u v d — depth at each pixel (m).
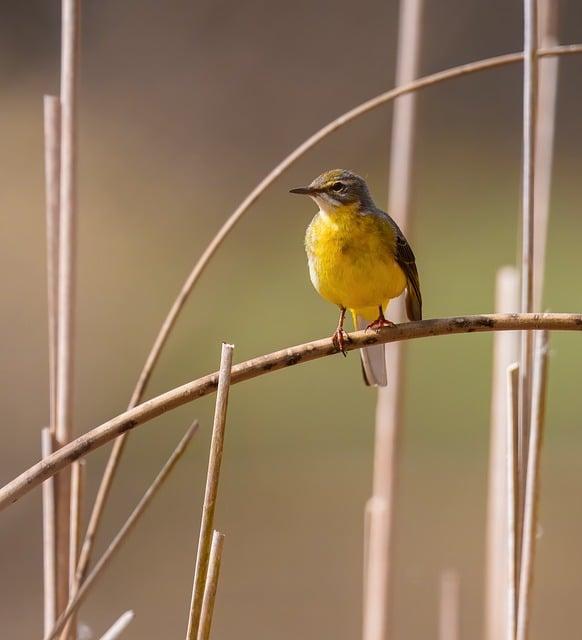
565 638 13.00
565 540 14.61
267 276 19.67
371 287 7.29
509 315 5.86
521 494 6.40
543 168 7.92
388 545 8.14
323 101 21.92
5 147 19.28
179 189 20.52
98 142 20.73
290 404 17.73
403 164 8.57
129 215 19.83
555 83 8.09
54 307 6.66
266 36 22.00
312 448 16.80
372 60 22.25
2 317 16.98
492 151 22.58
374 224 7.27
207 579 5.05
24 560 13.73
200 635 5.05
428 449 16.88
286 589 13.77
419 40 8.59
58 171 6.74
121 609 13.20
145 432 16.75
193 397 5.30
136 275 18.88
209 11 21.84
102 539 14.43
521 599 6.34
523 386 6.43
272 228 20.67
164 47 21.62
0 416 15.73
